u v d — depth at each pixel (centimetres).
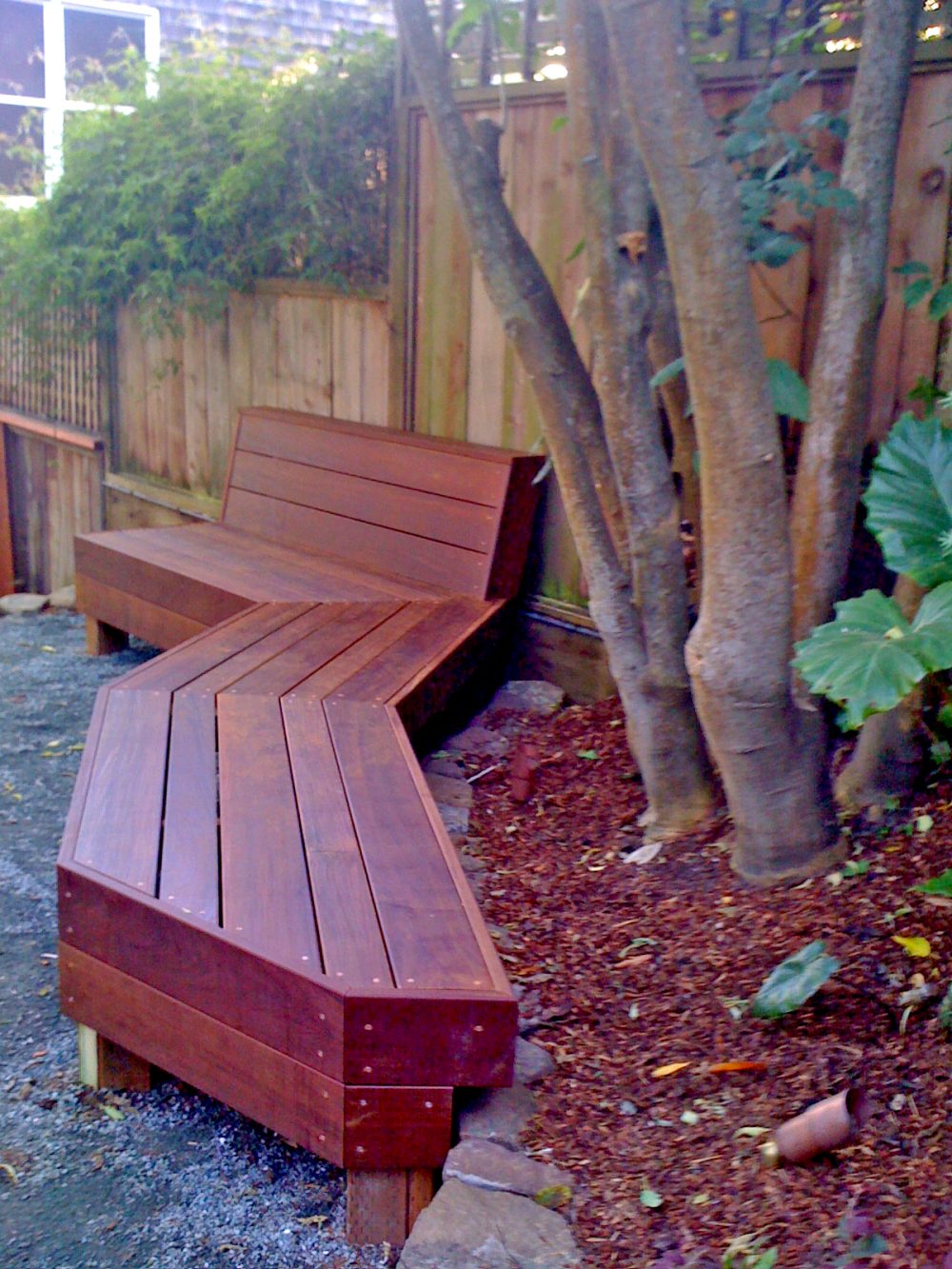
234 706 402
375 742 376
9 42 1076
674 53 263
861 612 265
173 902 269
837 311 338
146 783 338
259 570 570
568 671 523
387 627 491
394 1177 247
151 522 782
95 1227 252
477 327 551
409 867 294
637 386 347
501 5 490
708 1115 258
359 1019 237
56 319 839
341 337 627
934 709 347
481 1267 222
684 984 304
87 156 712
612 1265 222
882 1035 267
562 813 416
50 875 414
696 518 409
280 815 320
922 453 296
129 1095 296
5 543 960
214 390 718
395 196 579
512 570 531
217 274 682
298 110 593
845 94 405
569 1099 268
